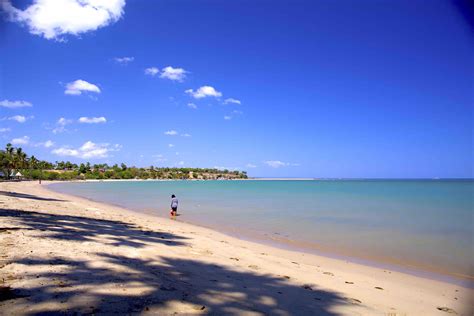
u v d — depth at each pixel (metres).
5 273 6.42
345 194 72.12
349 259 13.01
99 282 6.42
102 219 19.50
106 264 7.86
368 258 13.33
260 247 14.46
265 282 8.19
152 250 10.55
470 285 9.95
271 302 6.66
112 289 6.11
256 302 6.53
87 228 14.32
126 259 8.73
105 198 48.97
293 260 12.02
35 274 6.51
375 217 27.70
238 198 55.00
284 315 6.04
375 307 7.21
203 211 31.98
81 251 9.05
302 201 48.16
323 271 10.53
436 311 7.43
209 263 9.66
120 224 17.73
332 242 16.66
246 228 20.89
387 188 113.38
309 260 12.35
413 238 18.02
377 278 10.27
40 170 161.38
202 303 6.01
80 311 5.00
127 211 28.86
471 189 102.06
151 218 24.00
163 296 6.07
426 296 8.62
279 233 19.17
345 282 9.26
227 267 9.41
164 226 19.27
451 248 15.45
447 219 26.59
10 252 8.08
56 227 13.33
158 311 5.34
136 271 7.56
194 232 17.59
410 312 7.16
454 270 11.74
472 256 13.85
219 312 5.70
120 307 5.31
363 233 19.50
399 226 22.47
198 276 7.95
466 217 27.89
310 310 6.48
